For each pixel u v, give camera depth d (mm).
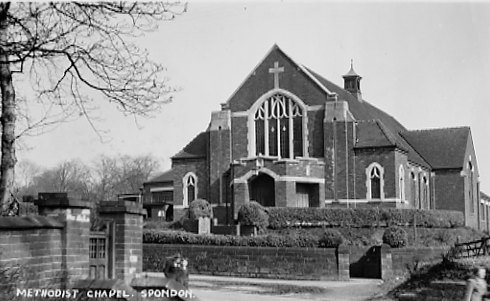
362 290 26391
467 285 15500
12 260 10633
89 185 102125
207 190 52656
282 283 28797
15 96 15266
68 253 11852
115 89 14531
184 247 33562
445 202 59969
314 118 50375
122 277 13266
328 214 43844
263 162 46438
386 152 48062
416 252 33969
